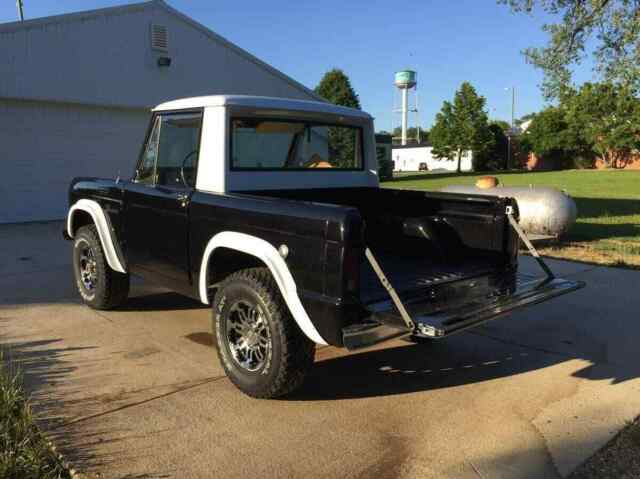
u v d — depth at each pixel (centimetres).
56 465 298
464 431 344
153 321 542
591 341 512
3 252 895
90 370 423
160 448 317
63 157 1332
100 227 525
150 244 467
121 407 365
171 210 435
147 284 681
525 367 448
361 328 319
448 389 405
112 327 524
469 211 461
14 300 611
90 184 552
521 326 554
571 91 1485
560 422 357
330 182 504
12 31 1192
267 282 359
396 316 318
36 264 803
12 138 1248
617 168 5356
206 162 421
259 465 303
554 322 568
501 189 1118
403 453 318
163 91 1471
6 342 480
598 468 305
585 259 880
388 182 3306
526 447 326
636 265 830
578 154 5544
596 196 2183
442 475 297
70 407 363
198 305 597
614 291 686
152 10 1424
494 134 5731
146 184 480
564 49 1440
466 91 5312
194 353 461
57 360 442
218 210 389
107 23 1342
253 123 432
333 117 496
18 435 314
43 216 1316
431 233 473
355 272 321
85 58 1316
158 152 468
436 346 495
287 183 465
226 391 391
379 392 399
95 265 557
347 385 410
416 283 379
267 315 354
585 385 414
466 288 400
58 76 1277
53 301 608
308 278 332
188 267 426
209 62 1559
